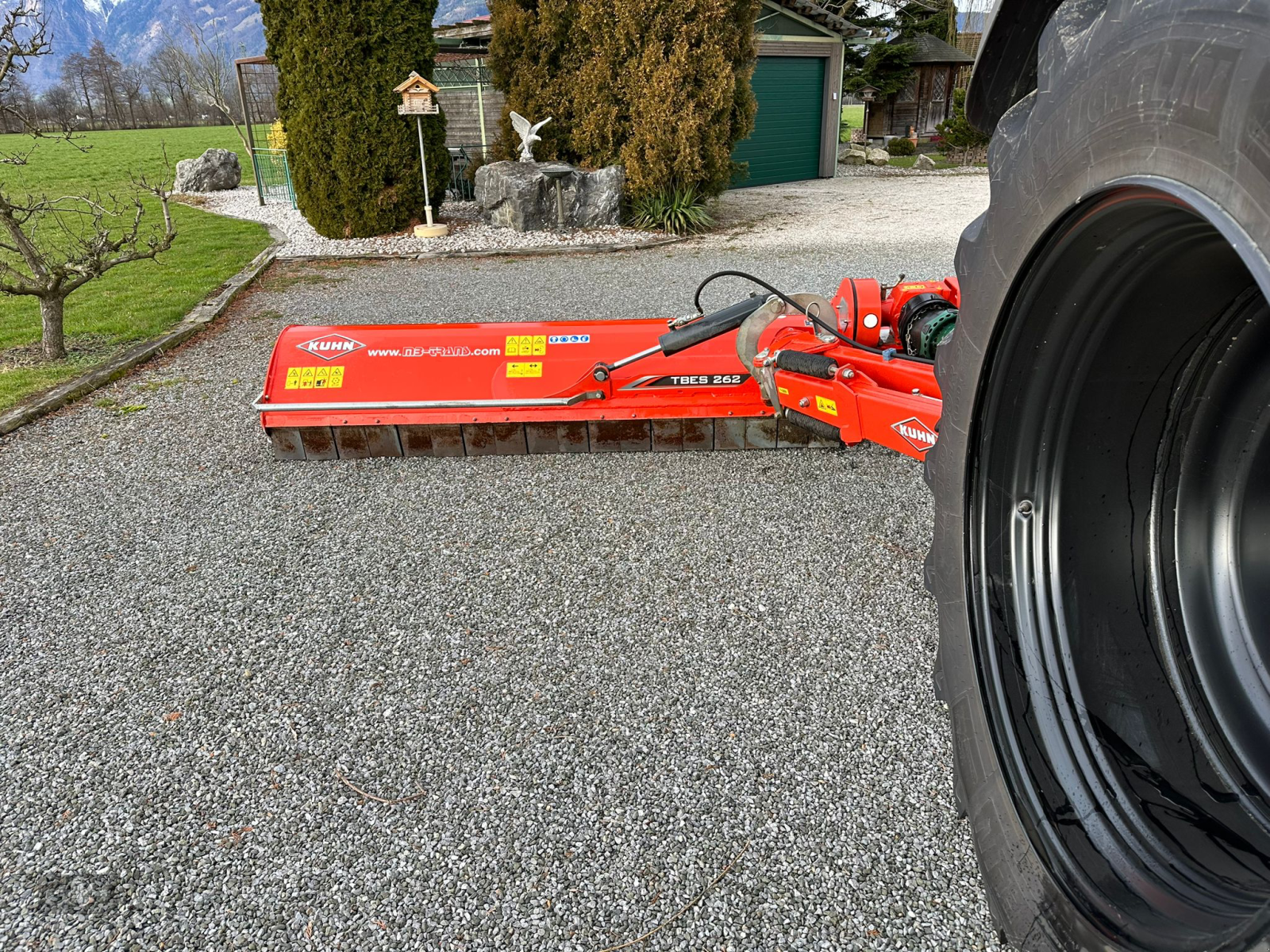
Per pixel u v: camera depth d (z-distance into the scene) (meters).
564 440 4.25
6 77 5.82
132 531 3.68
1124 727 1.44
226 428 4.84
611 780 2.25
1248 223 0.86
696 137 10.87
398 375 4.15
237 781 2.29
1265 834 1.28
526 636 2.88
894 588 3.10
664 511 3.71
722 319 3.40
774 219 12.39
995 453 1.53
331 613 3.05
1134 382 1.47
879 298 3.52
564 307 7.50
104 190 16.56
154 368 6.06
